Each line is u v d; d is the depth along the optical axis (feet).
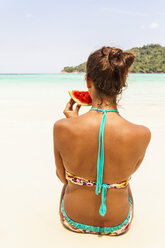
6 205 7.68
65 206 6.02
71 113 5.99
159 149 13.03
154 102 29.17
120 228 5.86
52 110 24.17
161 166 10.93
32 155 12.03
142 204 7.86
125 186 5.32
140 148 4.93
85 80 5.00
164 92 41.42
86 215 5.70
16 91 46.91
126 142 4.73
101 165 4.82
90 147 4.81
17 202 7.87
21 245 5.83
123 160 4.87
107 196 5.34
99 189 5.01
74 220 5.89
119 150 4.78
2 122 18.57
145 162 11.38
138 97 34.22
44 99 33.55
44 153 12.30
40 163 11.09
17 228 6.50
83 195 5.48
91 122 4.78
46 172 10.18
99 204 5.49
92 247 5.71
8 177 9.66
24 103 29.07
